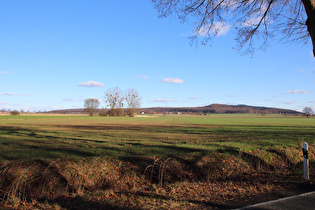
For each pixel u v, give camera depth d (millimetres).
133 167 7539
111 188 6594
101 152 10250
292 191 5711
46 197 5871
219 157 8680
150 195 5691
